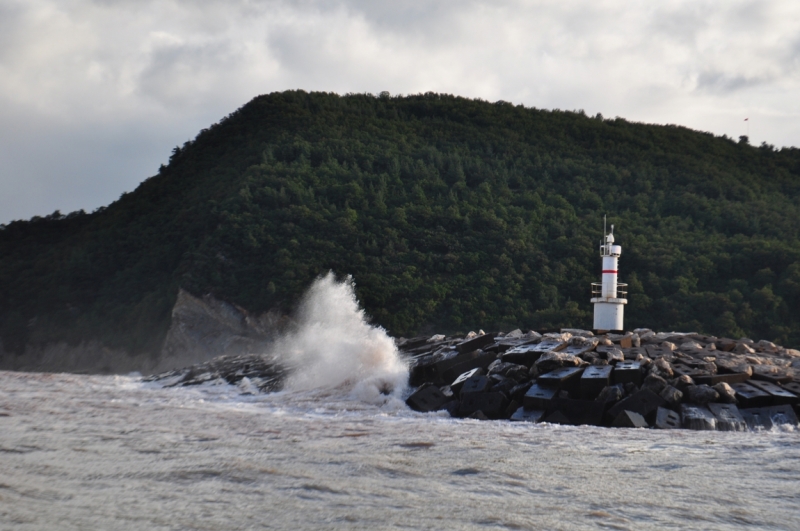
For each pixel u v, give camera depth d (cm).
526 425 1533
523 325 7975
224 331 8244
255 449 1003
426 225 10012
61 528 576
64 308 10200
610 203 12131
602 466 941
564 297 8650
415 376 2056
